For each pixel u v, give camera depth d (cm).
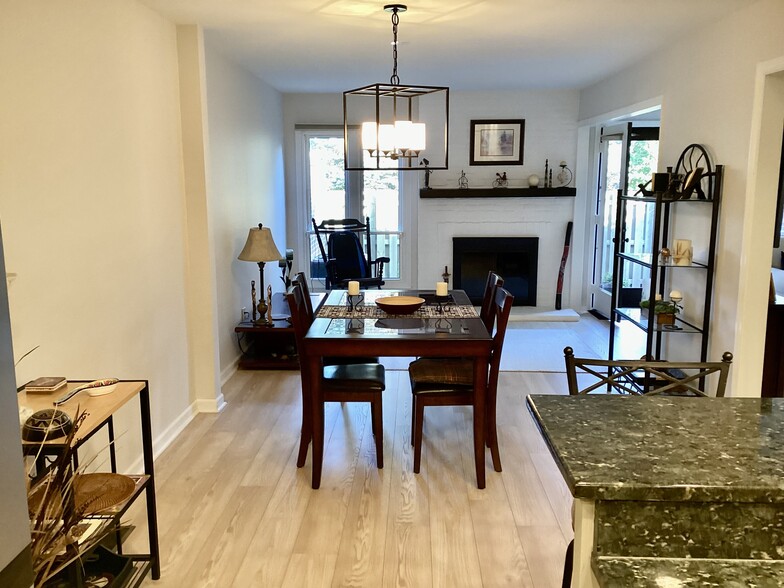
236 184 520
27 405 207
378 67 539
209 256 406
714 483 107
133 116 325
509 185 724
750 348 354
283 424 402
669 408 147
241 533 276
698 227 409
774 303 367
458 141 717
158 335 359
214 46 448
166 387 371
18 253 229
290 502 303
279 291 680
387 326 331
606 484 107
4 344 83
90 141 280
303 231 739
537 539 271
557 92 704
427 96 707
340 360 374
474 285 754
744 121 348
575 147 716
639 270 679
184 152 395
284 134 714
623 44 447
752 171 339
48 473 181
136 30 329
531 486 318
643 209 663
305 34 411
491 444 331
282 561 255
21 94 229
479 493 311
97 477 221
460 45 448
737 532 108
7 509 83
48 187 247
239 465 343
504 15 363
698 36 402
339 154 727
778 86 328
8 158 222
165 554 260
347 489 315
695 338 413
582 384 485
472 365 340
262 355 529
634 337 630
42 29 242
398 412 423
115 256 305
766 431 133
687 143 421
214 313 417
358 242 692
